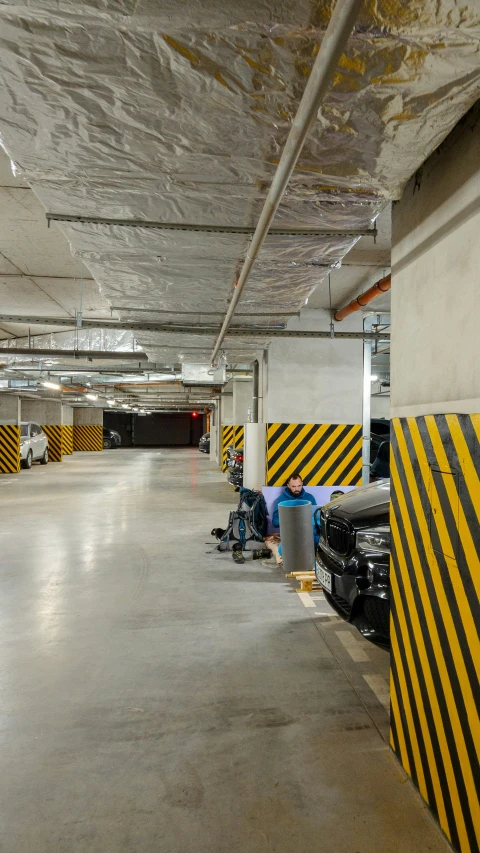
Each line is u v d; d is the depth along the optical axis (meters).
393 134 1.73
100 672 2.86
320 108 1.59
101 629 3.48
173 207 2.47
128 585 4.47
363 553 2.87
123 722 2.36
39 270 5.67
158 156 1.96
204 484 12.88
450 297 1.77
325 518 3.42
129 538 6.43
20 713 2.44
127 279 3.78
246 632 3.43
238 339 6.47
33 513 8.35
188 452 31.06
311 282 3.90
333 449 7.15
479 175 1.60
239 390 13.71
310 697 2.59
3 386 13.52
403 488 2.09
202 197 2.35
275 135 1.79
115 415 43.06
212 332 5.79
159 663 2.97
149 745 2.19
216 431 21.53
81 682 2.74
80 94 1.58
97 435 32.00
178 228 2.71
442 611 1.77
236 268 3.50
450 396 1.77
